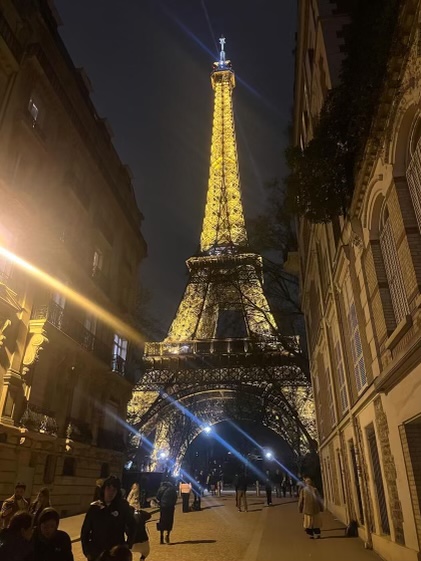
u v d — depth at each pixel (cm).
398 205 753
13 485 1593
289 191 1180
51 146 2052
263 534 1412
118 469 2623
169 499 1273
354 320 1190
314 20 1577
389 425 862
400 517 825
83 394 2278
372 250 940
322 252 1764
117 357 2620
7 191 1642
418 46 634
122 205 2827
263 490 5903
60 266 2023
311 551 1072
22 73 1838
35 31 1953
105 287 2542
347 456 1427
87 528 541
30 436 1664
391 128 766
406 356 677
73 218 2219
